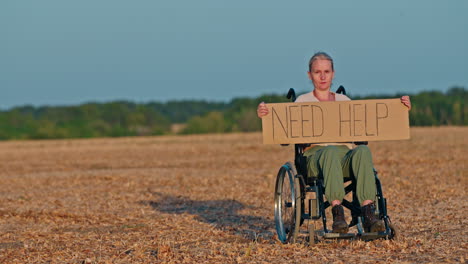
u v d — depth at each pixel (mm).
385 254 10742
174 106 143500
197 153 43781
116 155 44969
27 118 110500
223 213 17500
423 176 24750
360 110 11750
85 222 16469
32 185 26266
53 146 61375
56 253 12250
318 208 11164
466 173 25297
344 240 11875
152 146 55094
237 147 47469
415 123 79812
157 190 23453
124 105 118375
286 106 11781
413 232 13305
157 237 13750
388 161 31969
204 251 11836
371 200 10953
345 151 11719
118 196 21891
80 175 29703
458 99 85500
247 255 11109
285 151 42906
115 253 12047
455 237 12312
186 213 17703
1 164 39219
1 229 15555
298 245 11727
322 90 12312
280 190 12586
